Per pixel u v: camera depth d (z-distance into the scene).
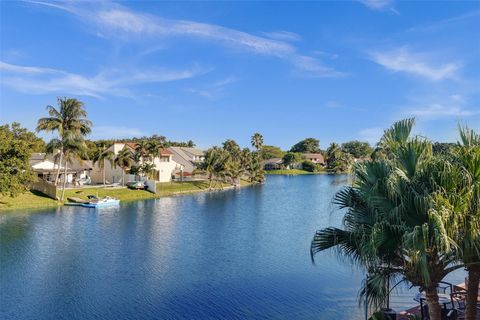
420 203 8.87
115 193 68.69
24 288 21.84
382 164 10.14
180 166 96.06
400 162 10.05
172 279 23.55
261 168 123.19
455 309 13.07
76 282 22.92
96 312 18.53
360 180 10.30
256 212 54.03
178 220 46.34
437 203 8.66
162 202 64.88
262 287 22.12
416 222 9.25
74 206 56.66
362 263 9.91
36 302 19.77
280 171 178.25
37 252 30.00
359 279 23.44
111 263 27.09
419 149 9.91
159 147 82.31
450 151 9.92
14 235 36.12
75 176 82.75
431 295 9.71
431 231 8.61
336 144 184.25
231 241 34.59
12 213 49.16
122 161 78.19
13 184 49.31
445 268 9.92
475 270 9.86
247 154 121.81
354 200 10.60
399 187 9.30
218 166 93.75
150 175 80.38
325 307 19.11
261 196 77.19
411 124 10.67
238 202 66.38
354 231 10.06
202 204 63.06
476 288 10.09
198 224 43.66
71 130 61.09
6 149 49.38
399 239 9.23
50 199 58.59
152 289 21.77
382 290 9.71
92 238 35.31
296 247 32.22
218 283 22.78
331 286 22.20
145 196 71.75
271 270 25.50
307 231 39.69
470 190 8.70
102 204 57.56
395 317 13.46
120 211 53.28
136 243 33.53
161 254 29.78
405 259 9.56
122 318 17.89
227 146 150.12
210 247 32.16
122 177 81.69
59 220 44.81
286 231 39.66
